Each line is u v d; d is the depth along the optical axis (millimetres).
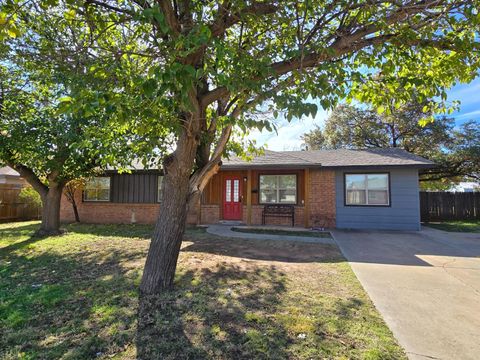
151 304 3385
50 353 2389
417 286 4148
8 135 7164
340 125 19375
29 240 8078
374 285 4184
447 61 3428
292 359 2322
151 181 13250
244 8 3043
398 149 13156
